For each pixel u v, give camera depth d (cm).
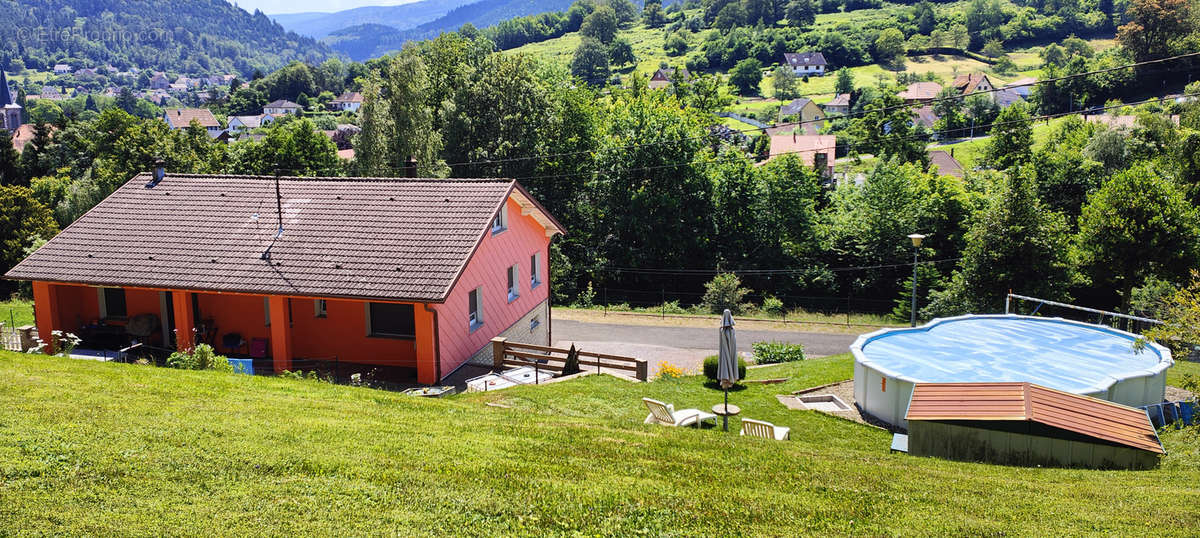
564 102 6334
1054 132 9975
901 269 5288
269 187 2517
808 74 18612
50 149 8488
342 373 2205
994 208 3888
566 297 5041
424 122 5716
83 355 2248
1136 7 12450
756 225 5538
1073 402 1525
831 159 9300
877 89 15350
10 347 2370
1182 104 8706
